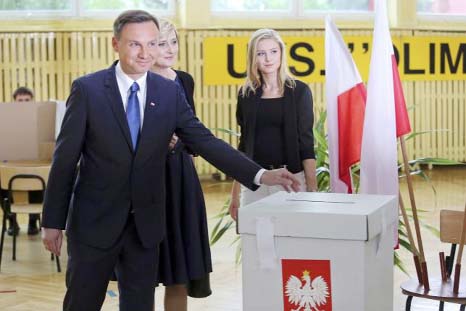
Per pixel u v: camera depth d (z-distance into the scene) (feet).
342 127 19.02
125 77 13.88
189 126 14.35
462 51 52.24
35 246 30.45
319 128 24.31
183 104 14.43
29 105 29.22
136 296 14.19
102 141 13.64
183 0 48.11
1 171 27.35
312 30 49.78
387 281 12.24
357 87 18.98
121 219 13.78
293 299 11.37
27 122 29.17
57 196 13.84
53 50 47.14
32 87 47.11
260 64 18.74
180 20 48.83
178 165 16.93
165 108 13.99
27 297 23.36
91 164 13.78
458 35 52.13
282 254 11.35
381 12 17.72
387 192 17.63
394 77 17.76
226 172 14.20
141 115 13.91
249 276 11.55
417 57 51.31
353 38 50.44
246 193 19.25
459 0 52.54
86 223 13.74
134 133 13.83
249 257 11.55
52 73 47.21
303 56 49.49
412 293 15.48
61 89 47.42
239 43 48.73
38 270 26.68
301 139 18.84
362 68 50.70
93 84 13.74
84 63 47.55
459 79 52.31
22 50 46.88
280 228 11.30
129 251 14.11
